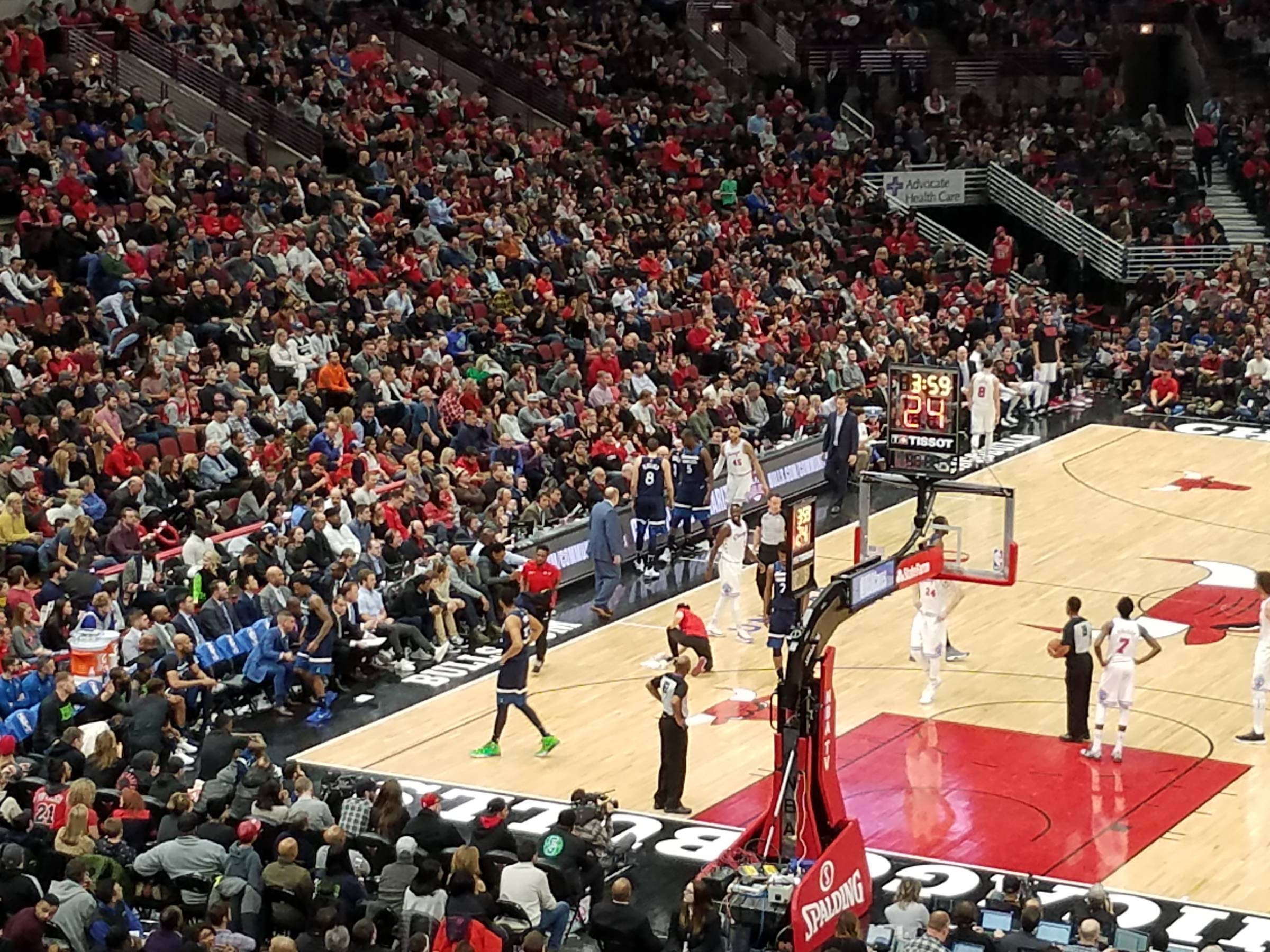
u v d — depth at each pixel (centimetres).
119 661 2344
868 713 2492
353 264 3612
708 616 2905
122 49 4044
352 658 2584
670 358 3744
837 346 3900
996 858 2059
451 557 2792
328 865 1748
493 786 2261
